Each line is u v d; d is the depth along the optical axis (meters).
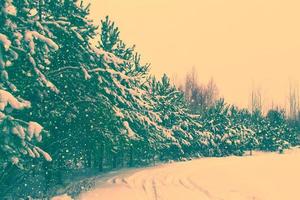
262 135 55.91
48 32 15.02
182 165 31.44
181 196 16.28
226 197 15.63
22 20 14.45
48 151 18.44
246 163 31.02
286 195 16.05
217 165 29.56
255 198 15.40
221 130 46.84
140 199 15.82
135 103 19.23
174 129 39.62
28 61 14.12
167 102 40.03
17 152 11.50
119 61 17.81
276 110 63.47
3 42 11.75
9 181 16.25
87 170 31.36
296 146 63.06
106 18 30.03
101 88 17.55
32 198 15.46
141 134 20.89
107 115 18.05
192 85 74.12
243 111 62.62
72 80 17.64
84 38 17.47
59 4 17.66
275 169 25.66
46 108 17.30
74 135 18.67
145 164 36.03
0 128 10.54
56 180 21.41
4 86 13.30
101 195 16.77
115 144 19.30
